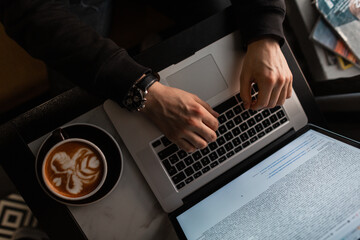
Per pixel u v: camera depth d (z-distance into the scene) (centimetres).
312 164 70
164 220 73
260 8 74
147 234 72
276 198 67
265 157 71
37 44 68
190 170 73
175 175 73
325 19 88
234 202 68
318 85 92
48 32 67
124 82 66
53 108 72
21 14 67
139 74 67
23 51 94
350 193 65
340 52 88
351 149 68
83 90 73
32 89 95
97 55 67
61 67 68
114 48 68
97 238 71
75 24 69
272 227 64
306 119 79
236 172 70
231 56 76
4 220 90
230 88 76
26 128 71
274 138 77
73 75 68
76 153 69
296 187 68
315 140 73
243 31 75
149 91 70
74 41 67
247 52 75
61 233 70
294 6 90
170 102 70
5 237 90
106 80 66
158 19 130
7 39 92
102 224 71
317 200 66
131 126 72
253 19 74
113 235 71
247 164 71
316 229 63
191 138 70
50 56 68
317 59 90
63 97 72
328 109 85
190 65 75
